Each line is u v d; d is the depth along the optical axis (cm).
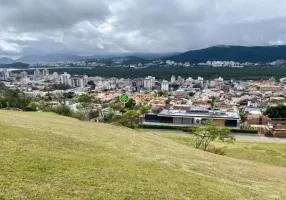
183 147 2469
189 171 1423
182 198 955
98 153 1395
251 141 4362
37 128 1816
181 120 6412
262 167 2184
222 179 1392
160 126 6053
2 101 7338
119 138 2089
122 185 965
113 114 6088
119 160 1321
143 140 2284
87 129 2295
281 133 5172
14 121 1988
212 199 1006
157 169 1295
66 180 925
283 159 3167
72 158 1195
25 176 902
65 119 3009
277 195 1263
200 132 3334
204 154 2248
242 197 1108
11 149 1165
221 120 6119
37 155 1143
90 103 7631
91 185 918
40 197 766
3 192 763
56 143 1433
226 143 3825
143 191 945
